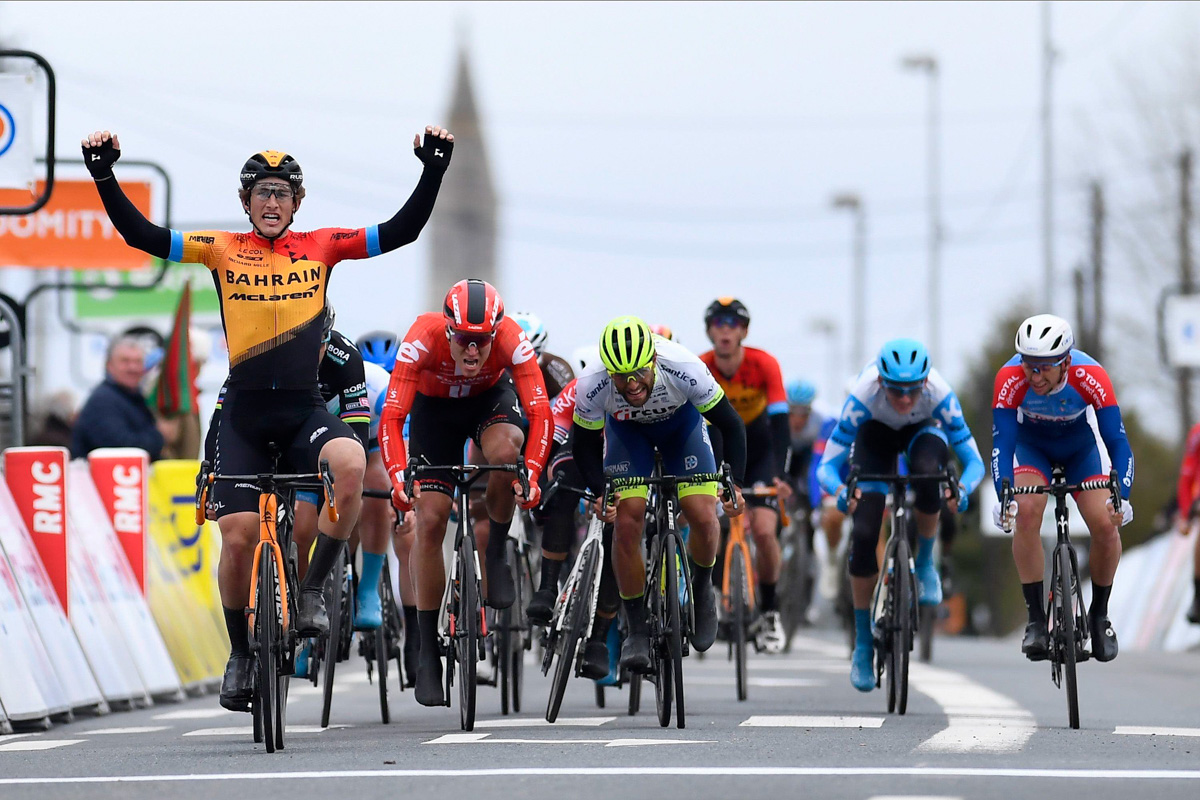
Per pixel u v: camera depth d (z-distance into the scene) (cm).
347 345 2645
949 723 2662
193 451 4747
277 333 2292
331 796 1795
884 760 2080
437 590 2620
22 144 3684
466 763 2077
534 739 2391
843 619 5106
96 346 6944
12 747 2536
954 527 4681
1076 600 2650
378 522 2898
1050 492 2742
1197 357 8450
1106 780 1897
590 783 1859
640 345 2484
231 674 2302
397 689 3800
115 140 2269
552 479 2883
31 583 3083
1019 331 2691
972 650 5456
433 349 2552
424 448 2666
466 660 2561
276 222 2327
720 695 3412
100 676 3250
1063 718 2800
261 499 2284
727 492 2614
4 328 4291
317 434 2288
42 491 3186
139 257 4678
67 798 1831
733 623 3431
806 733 2461
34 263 4662
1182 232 11256
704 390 2658
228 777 1986
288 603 2372
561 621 2775
